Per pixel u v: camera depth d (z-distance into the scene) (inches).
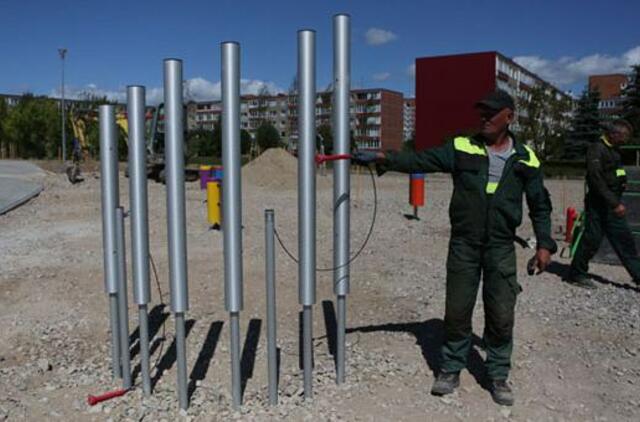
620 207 271.3
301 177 159.2
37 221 489.7
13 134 2203.5
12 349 206.5
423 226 493.4
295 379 179.8
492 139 161.3
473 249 163.5
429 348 205.2
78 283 283.4
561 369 190.1
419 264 336.5
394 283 291.3
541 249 161.8
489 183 159.5
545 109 1793.8
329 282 287.6
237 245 153.9
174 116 152.0
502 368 168.4
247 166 930.1
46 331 222.1
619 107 1983.3
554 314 244.1
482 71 2474.2
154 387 175.5
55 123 2160.4
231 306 156.3
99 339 215.0
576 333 221.8
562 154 1849.2
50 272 304.8
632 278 290.7
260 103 2655.0
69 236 413.7
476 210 159.9
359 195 769.6
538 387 177.5
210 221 437.7
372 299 263.6
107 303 253.0
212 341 210.2
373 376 181.6
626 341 214.4
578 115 1979.6
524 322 233.1
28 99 2325.3
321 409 161.9
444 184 1045.2
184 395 161.0
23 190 719.7
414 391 173.2
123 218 172.7
